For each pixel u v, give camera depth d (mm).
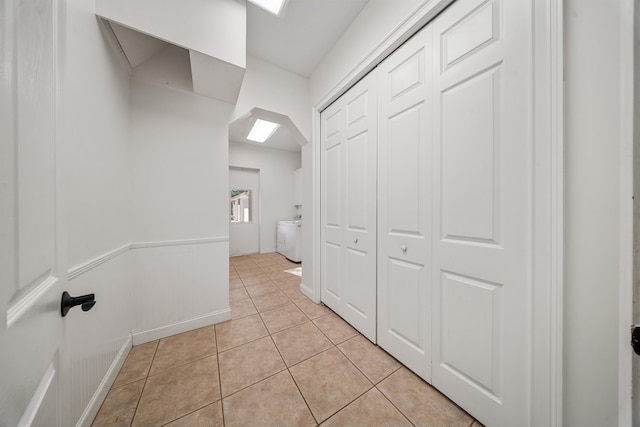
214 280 1853
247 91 2012
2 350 330
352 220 1776
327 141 2111
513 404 862
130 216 1512
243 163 4523
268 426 965
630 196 465
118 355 1285
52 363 525
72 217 862
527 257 817
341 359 1397
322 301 2219
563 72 730
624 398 466
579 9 718
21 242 399
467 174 1002
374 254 1555
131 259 1520
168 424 972
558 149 738
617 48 664
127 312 1454
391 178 1410
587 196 717
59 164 576
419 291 1238
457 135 1039
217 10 1346
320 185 2232
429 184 1170
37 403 442
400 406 1061
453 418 1000
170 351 1476
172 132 1668
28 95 435
